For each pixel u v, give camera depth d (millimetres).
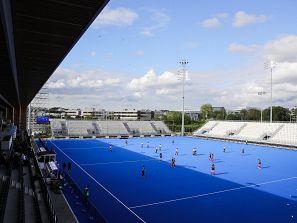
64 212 18391
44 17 11562
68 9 10797
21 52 16922
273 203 23453
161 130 101750
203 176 33844
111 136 88812
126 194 25547
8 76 23516
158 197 24719
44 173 26422
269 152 57594
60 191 22734
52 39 14328
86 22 12070
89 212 19766
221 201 23875
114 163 42156
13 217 15078
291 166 41531
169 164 42031
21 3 10289
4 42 12391
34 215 15961
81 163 41781
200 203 23219
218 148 63188
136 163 42531
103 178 32000
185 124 124562
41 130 101125
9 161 27844
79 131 89125
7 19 9742
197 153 54438
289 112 130375
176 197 24859
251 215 20469
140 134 94500
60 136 83312
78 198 22828
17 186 20875
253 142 74188
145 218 19531
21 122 89750
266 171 37562
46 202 17812
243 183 30656
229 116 149875
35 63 20172
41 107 112500
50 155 32875
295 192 27172
